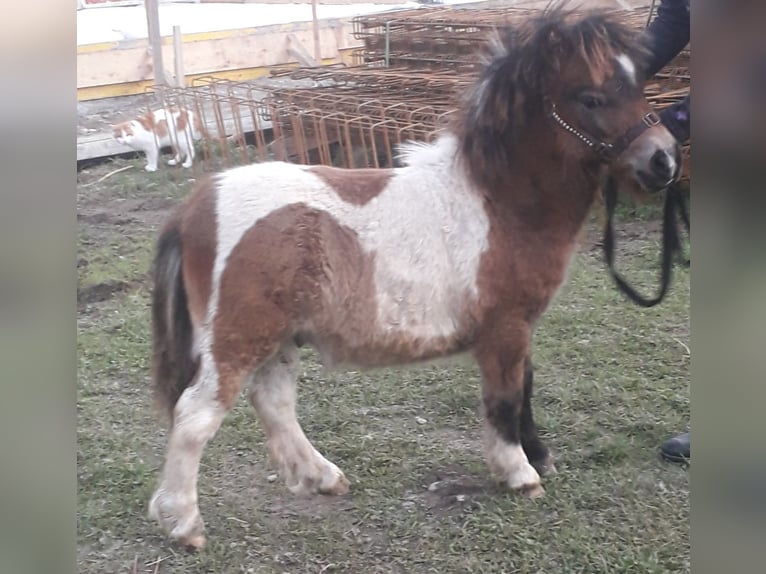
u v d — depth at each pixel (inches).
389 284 119.6
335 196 120.0
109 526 126.1
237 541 122.3
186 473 118.0
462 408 161.6
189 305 116.9
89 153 342.3
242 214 115.6
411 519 126.3
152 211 289.4
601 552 117.5
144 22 478.3
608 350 180.2
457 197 123.0
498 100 120.9
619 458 142.2
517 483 129.6
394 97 295.9
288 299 115.3
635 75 119.5
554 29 120.3
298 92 311.9
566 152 121.3
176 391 118.8
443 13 361.7
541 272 123.5
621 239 243.9
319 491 133.6
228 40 410.6
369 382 172.4
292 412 132.8
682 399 159.3
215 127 354.9
